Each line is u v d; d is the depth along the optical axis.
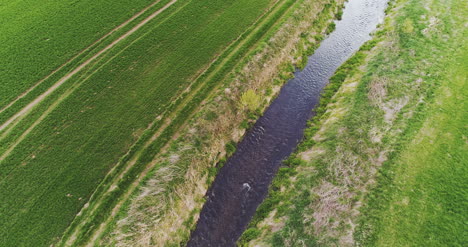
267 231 21.91
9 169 24.97
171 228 22.06
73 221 22.36
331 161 24.25
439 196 22.02
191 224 23.00
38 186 24.09
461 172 23.14
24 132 27.38
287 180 24.78
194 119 27.80
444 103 27.84
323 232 20.70
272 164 26.58
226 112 28.62
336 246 20.00
